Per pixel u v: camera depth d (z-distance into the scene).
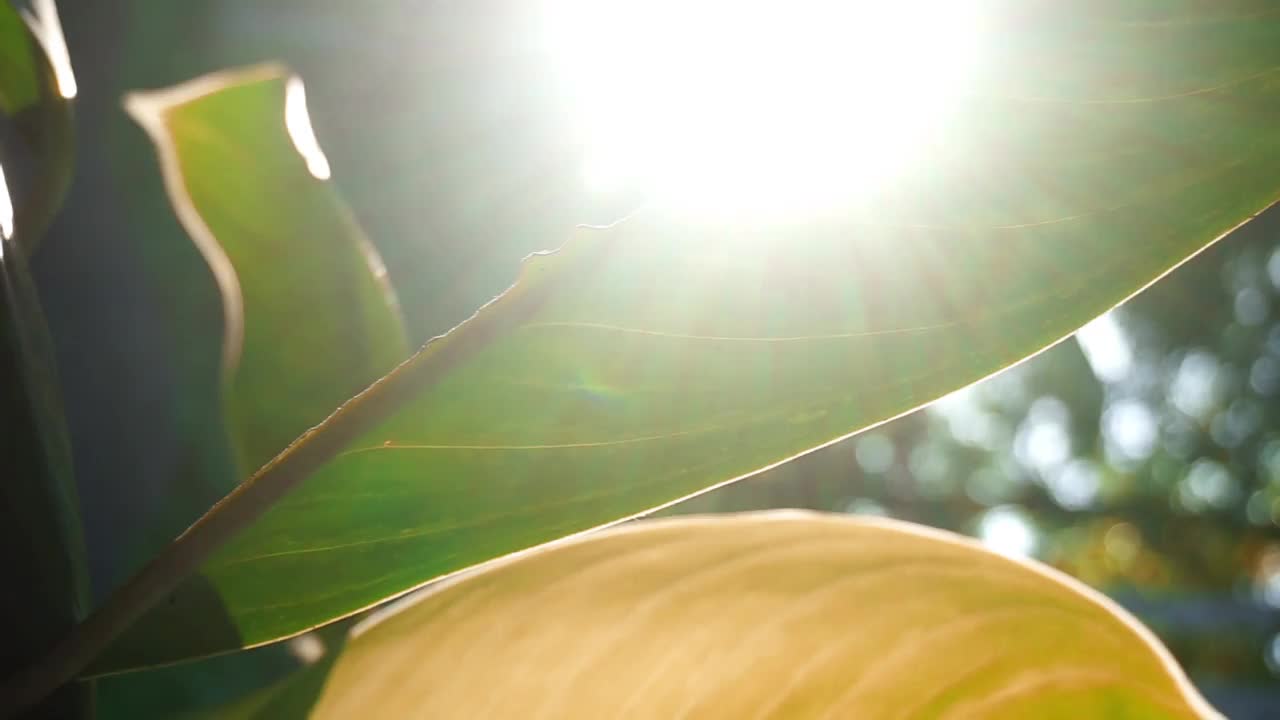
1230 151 0.18
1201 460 5.52
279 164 0.31
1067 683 0.23
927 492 4.47
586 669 0.23
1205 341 5.24
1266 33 0.17
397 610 0.23
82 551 0.21
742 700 0.23
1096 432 5.23
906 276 0.19
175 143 0.31
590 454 0.20
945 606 0.23
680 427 0.20
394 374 0.19
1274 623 2.84
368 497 0.20
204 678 0.30
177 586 0.20
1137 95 0.18
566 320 0.19
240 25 0.63
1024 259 0.18
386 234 0.40
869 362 0.19
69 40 0.59
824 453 2.27
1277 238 4.57
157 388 0.46
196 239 0.31
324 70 0.57
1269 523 5.22
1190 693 0.23
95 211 0.54
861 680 0.23
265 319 0.30
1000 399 5.32
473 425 0.19
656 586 0.23
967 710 0.23
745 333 0.19
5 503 0.20
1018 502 4.82
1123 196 0.18
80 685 0.20
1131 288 0.19
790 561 0.23
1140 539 5.25
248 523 0.19
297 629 0.21
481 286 0.37
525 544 0.21
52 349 0.22
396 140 0.46
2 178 0.22
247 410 0.30
